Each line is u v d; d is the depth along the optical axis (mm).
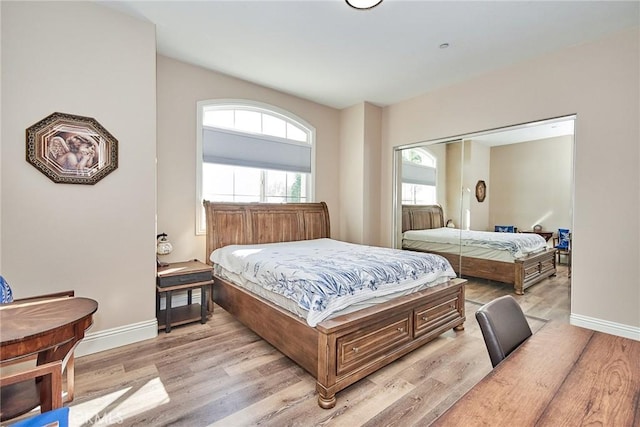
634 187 2623
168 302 2852
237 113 3996
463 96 3867
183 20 2643
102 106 2467
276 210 4055
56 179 2281
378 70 3572
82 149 2381
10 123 2123
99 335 2475
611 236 2740
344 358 1914
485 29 2703
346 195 4918
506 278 3768
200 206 3615
